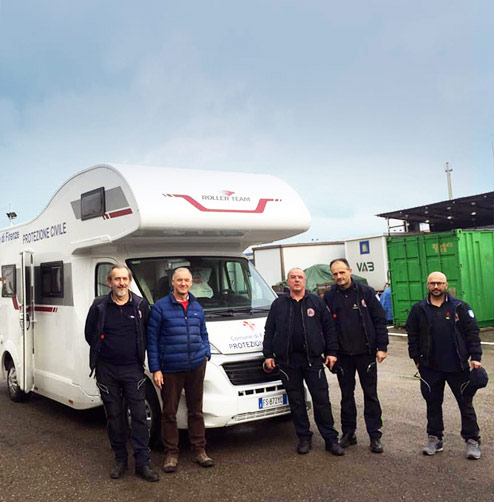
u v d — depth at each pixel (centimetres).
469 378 510
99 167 630
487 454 518
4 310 872
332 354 550
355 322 548
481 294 1357
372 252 2162
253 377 557
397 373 920
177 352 512
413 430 602
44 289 756
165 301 523
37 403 830
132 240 611
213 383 534
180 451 568
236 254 693
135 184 575
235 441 597
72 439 635
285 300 550
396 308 1497
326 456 536
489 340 1224
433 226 2659
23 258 777
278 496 448
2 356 868
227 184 642
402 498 431
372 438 542
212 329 564
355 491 449
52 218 739
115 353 504
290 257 2338
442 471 482
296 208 671
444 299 526
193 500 450
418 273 1431
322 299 564
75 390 666
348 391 561
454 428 602
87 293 664
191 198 595
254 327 587
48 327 741
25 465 550
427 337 521
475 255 1359
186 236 635
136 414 506
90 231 646
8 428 690
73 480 506
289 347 539
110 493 473
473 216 2408
